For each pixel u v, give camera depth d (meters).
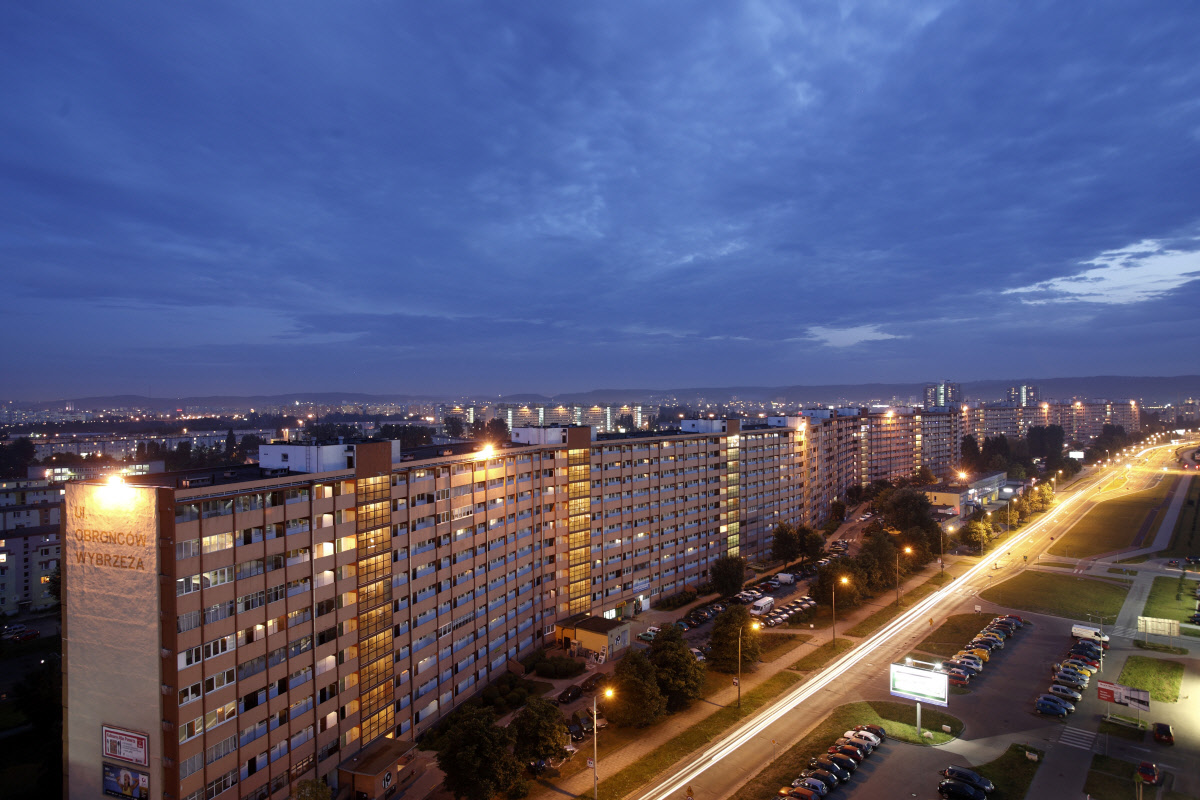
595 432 126.94
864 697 83.88
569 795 63.44
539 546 104.12
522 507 99.81
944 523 188.75
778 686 87.81
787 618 114.62
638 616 121.88
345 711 67.81
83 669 56.19
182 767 52.75
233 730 56.66
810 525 184.75
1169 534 181.12
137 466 199.62
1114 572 145.62
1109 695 75.81
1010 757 68.81
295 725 62.12
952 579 140.50
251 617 58.62
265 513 60.22
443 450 102.75
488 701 84.38
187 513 53.72
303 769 62.62
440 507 82.88
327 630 66.06
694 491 138.75
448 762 60.59
